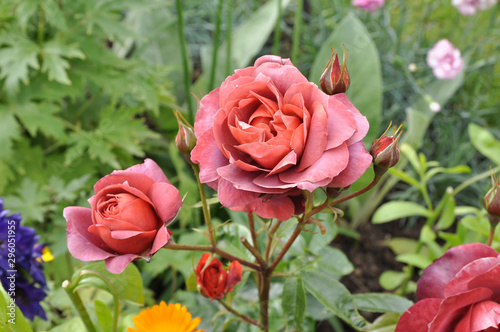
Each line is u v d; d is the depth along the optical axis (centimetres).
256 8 131
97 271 46
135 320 44
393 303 50
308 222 41
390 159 39
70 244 39
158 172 42
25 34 77
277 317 58
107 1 83
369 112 82
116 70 84
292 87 37
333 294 47
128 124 82
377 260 92
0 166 75
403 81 110
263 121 38
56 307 63
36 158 82
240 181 37
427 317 42
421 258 71
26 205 68
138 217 39
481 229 61
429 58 95
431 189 102
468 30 115
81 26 83
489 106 112
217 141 37
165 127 99
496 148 74
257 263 49
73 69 82
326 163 36
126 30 83
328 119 37
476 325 40
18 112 77
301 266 48
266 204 38
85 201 55
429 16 125
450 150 106
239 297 61
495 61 110
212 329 56
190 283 49
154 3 84
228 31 86
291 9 128
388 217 72
